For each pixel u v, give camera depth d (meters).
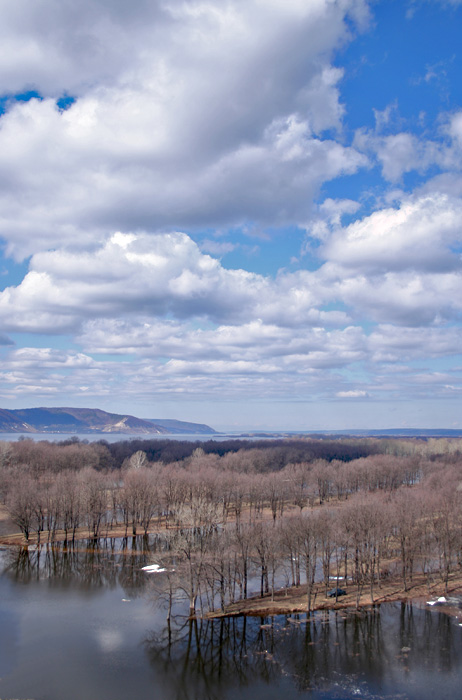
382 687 76.50
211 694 73.81
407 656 86.31
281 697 73.56
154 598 101.25
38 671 78.88
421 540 126.00
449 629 97.00
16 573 130.62
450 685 77.19
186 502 183.62
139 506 176.50
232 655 86.19
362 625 98.50
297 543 114.81
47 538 168.62
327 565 119.12
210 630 95.94
